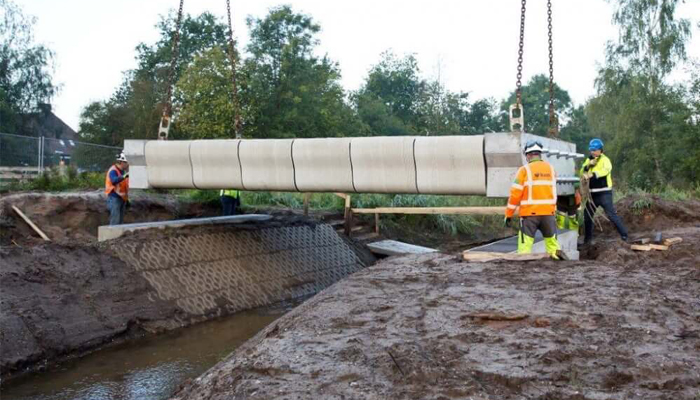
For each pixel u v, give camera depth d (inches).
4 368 338.0
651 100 1395.2
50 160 855.7
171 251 528.4
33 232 566.3
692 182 1197.7
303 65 1387.8
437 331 248.5
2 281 395.2
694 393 180.9
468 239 860.0
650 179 1337.4
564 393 182.5
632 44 1466.5
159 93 1578.5
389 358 215.2
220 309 507.2
